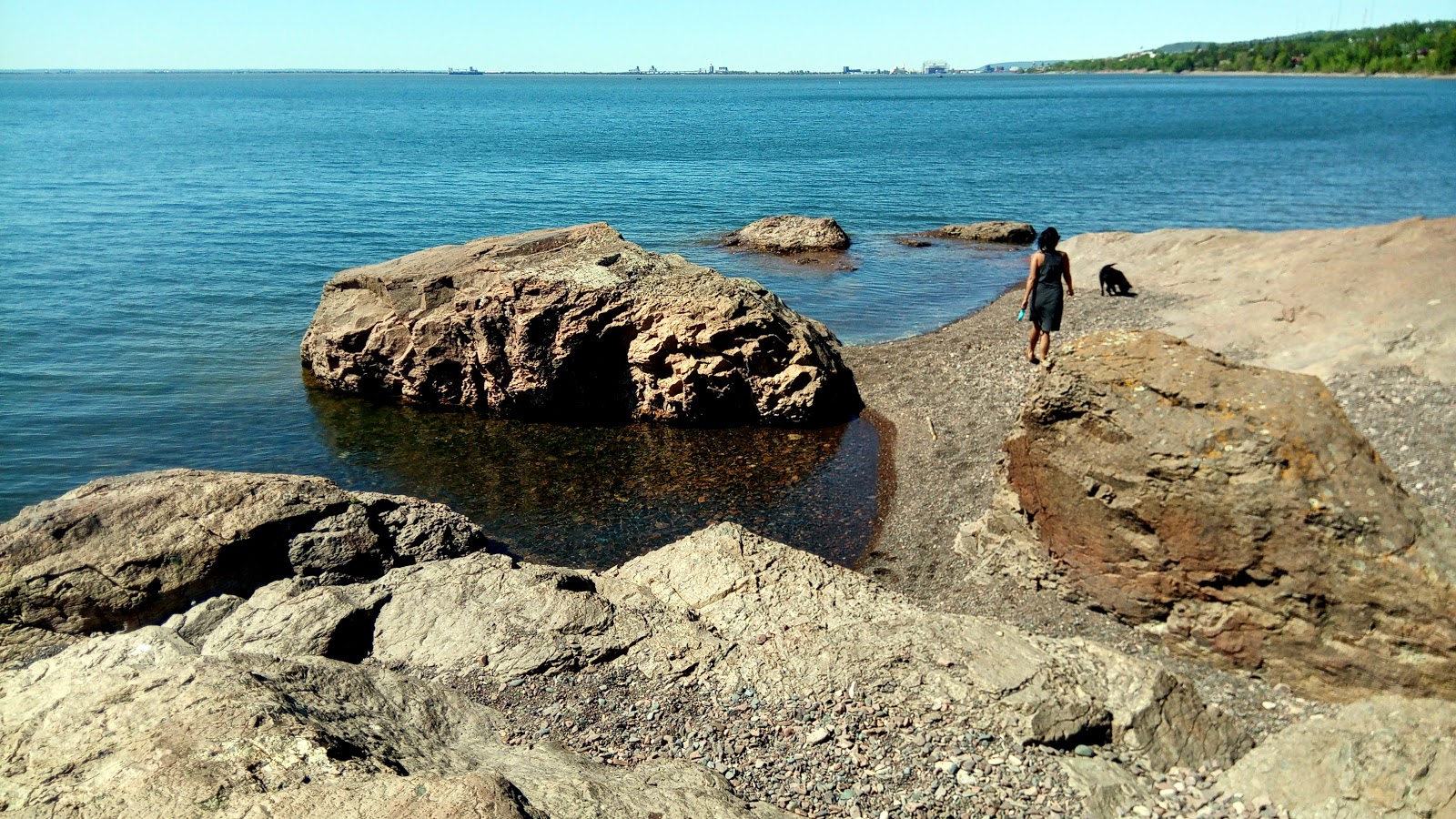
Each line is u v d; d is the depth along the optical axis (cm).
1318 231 2430
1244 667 973
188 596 1095
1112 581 1077
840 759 816
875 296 3114
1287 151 7038
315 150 7950
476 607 1038
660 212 4844
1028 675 895
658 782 723
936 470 1645
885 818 747
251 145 8444
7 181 5584
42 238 3828
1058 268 1838
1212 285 2305
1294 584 923
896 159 7362
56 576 1054
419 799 571
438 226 4331
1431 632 848
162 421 2019
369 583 1083
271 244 3834
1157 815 754
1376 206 4412
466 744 791
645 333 2006
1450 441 1239
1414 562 866
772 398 1964
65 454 1834
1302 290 1948
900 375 2184
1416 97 14412
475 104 18750
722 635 1030
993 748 820
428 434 1975
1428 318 1588
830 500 1592
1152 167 6353
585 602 1043
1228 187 5272
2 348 2467
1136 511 1028
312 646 947
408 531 1250
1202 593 995
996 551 1241
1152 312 2192
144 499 1143
